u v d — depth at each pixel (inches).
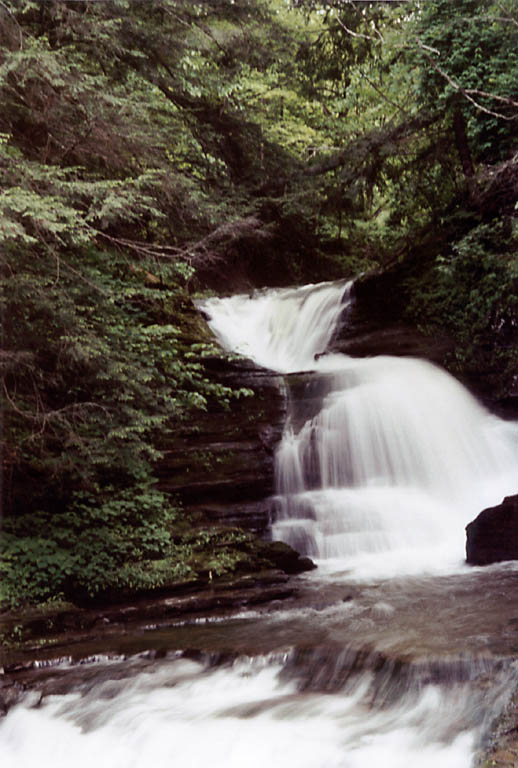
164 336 519.2
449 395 588.1
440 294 658.2
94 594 346.6
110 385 371.9
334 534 442.3
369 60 768.9
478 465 525.7
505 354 600.1
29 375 367.9
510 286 600.1
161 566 366.6
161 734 229.6
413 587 354.0
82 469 371.9
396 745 208.1
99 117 408.5
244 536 402.0
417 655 246.8
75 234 365.4
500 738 198.1
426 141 743.1
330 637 282.7
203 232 562.9
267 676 263.7
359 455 507.8
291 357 719.1
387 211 993.5
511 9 555.5
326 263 917.2
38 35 442.0
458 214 673.6
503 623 280.1
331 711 232.5
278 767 206.5
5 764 233.5
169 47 532.1
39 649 299.6
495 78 580.4
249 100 799.1
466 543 405.1
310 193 739.4
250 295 788.6
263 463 469.7
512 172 605.0
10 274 342.0
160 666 279.6
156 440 461.1
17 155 378.9
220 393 456.8
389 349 658.2
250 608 339.6
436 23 605.9
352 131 842.8
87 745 233.3
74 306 353.7
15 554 351.3
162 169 457.1
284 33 624.1
